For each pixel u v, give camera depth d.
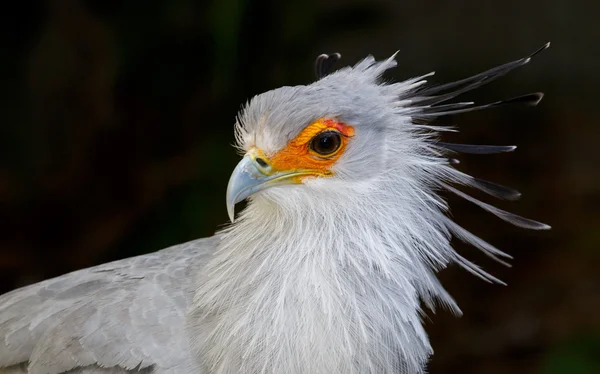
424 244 5.89
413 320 5.67
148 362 5.51
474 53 17.89
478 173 15.42
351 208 5.62
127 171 12.21
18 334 5.91
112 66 11.99
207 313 5.60
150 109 12.36
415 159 5.97
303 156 5.61
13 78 12.30
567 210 14.23
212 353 5.46
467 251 12.99
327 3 13.19
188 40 12.16
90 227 11.91
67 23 12.00
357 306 5.45
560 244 13.27
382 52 17.30
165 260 6.51
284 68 12.49
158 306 5.77
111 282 6.21
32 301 6.20
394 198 5.78
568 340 10.91
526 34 18.16
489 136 16.42
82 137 12.18
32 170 12.20
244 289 5.51
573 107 17.41
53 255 11.66
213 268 5.77
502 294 12.19
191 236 11.30
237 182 5.59
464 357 11.12
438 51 17.70
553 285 12.30
